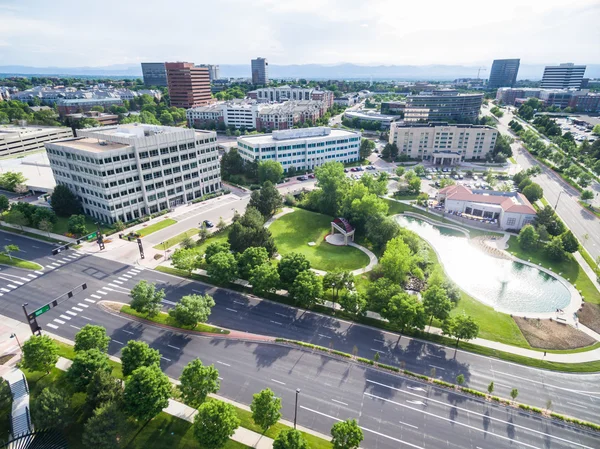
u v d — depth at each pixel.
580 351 69.75
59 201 119.56
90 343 59.31
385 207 115.38
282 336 72.38
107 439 45.62
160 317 76.75
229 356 67.06
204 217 127.62
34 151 197.50
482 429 54.59
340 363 65.94
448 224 128.50
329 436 52.53
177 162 133.75
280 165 160.88
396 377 63.19
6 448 44.88
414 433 53.62
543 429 54.78
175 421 53.53
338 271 82.25
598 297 87.81
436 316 71.94
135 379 50.22
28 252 101.62
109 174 112.56
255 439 51.44
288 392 59.75
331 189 130.00
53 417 47.91
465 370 65.06
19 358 64.69
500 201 131.88
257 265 84.75
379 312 75.38
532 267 101.88
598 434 54.22
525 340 72.25
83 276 91.56
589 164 182.62
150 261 98.88
